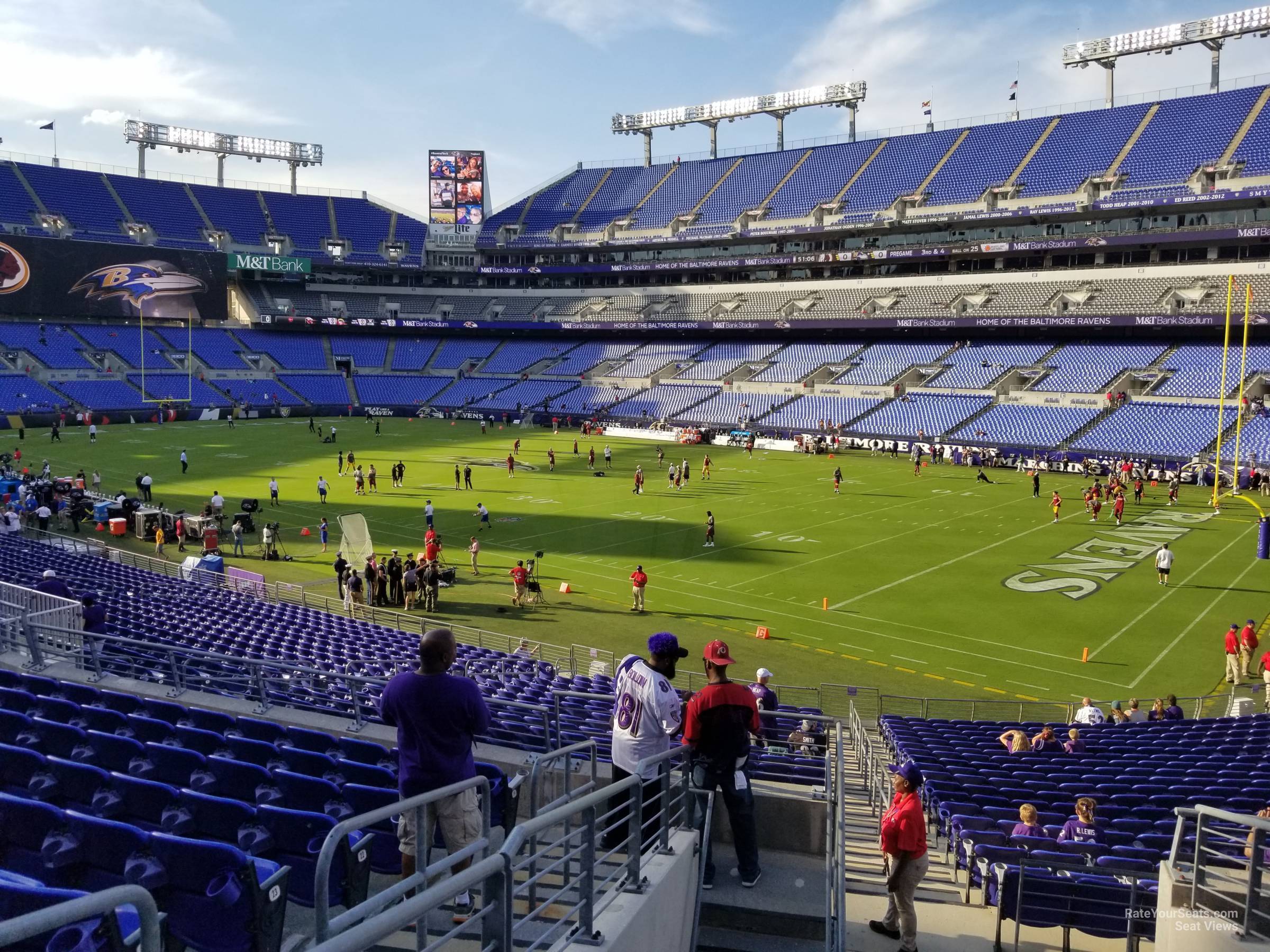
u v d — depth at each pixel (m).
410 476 55.06
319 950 3.00
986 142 85.94
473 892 6.34
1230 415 59.31
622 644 26.12
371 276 105.62
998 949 8.49
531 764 9.05
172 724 10.30
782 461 65.00
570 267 98.88
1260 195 66.31
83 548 34.78
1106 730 18.03
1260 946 6.13
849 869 10.32
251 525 40.09
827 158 94.38
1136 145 76.94
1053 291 75.38
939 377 73.75
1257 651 25.72
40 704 9.68
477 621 28.16
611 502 47.69
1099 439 61.06
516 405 88.69
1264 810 11.23
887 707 21.86
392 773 7.95
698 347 90.44
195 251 89.38
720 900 7.88
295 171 109.06
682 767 7.74
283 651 18.50
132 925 4.88
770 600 30.66
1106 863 8.94
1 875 4.50
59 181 91.38
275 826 6.29
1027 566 35.03
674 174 102.88
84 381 81.31
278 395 89.88
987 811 11.59
